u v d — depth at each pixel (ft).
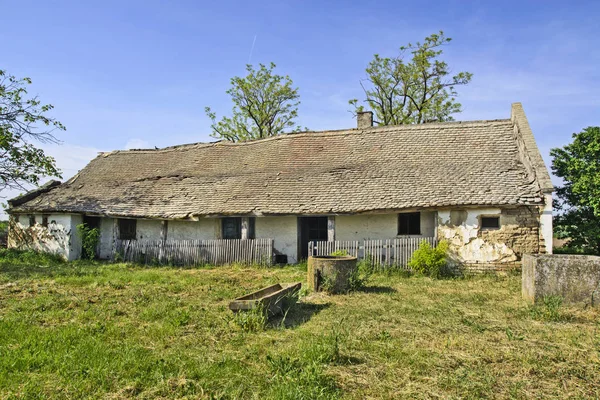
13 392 15.80
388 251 48.67
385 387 16.19
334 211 51.72
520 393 15.72
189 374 17.31
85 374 17.35
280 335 22.59
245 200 57.77
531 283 30.14
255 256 54.39
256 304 24.89
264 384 16.47
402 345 20.88
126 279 42.16
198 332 23.30
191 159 74.23
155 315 26.91
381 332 22.98
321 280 34.12
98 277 43.45
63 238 64.69
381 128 66.18
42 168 67.77
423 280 41.50
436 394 15.58
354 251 49.80
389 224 53.16
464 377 16.94
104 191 70.23
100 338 21.88
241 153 71.61
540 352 19.81
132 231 65.31
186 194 63.62
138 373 17.54
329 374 17.20
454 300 31.32
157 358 19.07
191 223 61.36
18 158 65.21
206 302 31.17
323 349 19.43
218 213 56.70
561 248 61.62
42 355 19.27
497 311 27.81
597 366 18.25
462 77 102.94
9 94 63.67
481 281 40.88
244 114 123.03
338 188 55.57
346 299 31.58
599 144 52.08
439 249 44.75
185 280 41.86
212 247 56.24
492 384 16.48
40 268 51.42
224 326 24.31
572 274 28.76
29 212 68.54
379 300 31.17
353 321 25.21
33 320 25.70
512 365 18.38
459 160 54.95
